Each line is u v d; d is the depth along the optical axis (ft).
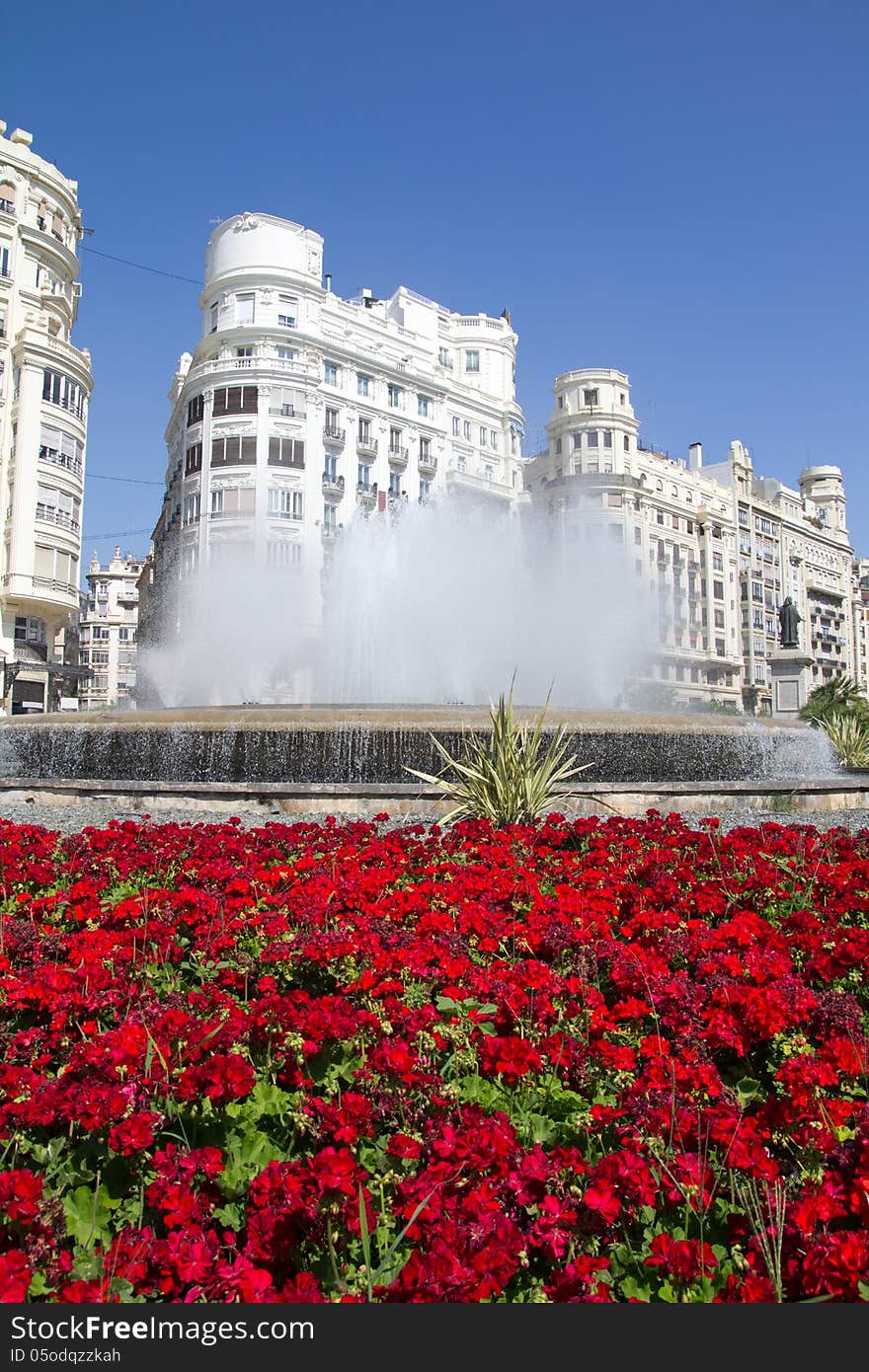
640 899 14.58
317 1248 6.48
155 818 30.73
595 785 32.32
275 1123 8.39
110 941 11.96
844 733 64.28
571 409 209.87
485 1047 8.54
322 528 155.74
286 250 160.86
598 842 20.61
